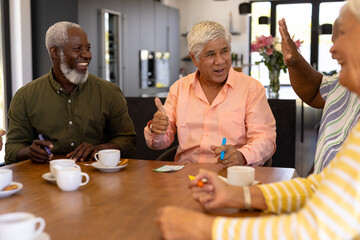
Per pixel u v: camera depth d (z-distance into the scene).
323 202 0.77
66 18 4.83
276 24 7.97
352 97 1.59
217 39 1.96
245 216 1.09
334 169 0.79
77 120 2.19
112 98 2.26
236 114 2.04
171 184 1.40
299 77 1.97
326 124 1.67
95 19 5.31
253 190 1.12
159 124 1.83
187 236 0.89
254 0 8.12
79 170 1.35
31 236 0.85
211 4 8.60
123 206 1.16
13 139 2.17
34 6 4.76
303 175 3.80
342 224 0.75
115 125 2.29
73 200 1.22
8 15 4.59
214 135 2.05
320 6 7.64
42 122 2.18
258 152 1.82
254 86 2.07
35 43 4.80
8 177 1.31
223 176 1.51
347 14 0.83
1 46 4.55
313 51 7.75
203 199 1.09
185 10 8.78
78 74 2.13
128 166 1.70
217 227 0.86
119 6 5.88
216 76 2.01
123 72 6.08
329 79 1.87
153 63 7.04
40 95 2.18
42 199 1.24
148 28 6.83
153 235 0.95
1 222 0.87
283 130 3.03
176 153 2.16
